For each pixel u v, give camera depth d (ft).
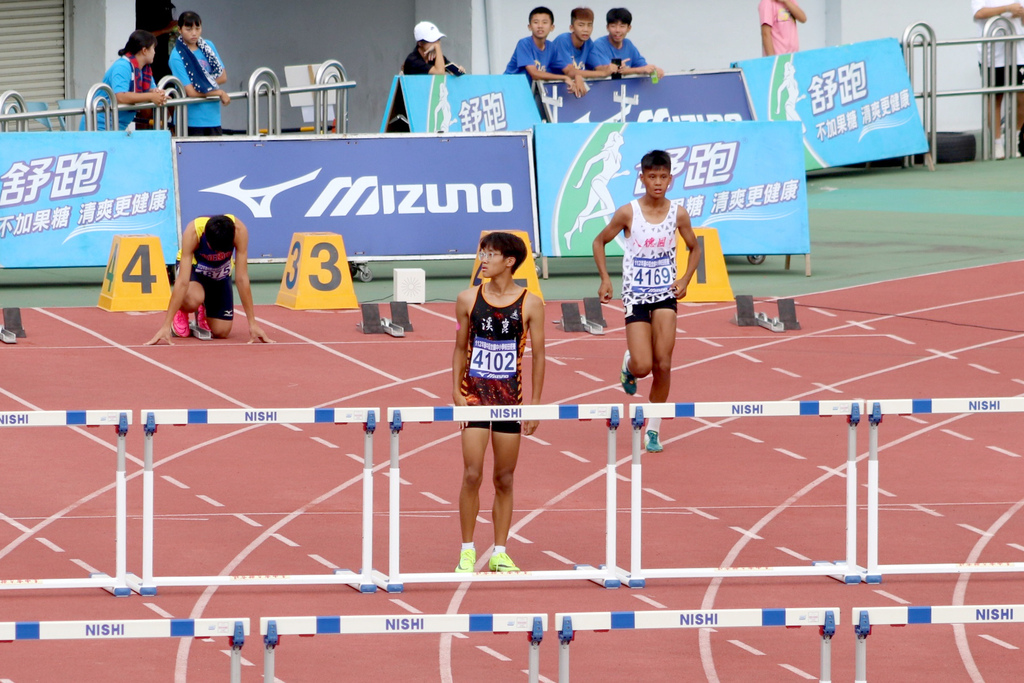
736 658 62.90
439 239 146.72
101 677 59.52
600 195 149.48
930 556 75.92
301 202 145.28
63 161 142.41
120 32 211.82
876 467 71.00
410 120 183.52
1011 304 134.72
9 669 60.23
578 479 89.97
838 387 110.22
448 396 107.65
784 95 204.03
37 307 134.82
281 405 104.01
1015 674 60.85
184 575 71.92
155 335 122.62
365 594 69.82
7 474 88.63
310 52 257.14
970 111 247.50
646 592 70.44
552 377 113.19
